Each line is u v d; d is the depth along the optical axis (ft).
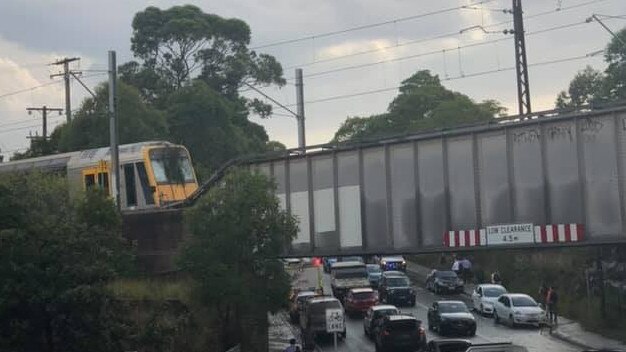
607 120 92.02
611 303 142.72
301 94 157.07
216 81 276.62
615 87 222.48
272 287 112.16
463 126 103.50
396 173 110.73
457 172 104.47
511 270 205.77
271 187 115.85
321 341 138.92
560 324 147.54
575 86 297.94
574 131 94.43
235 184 113.60
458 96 308.60
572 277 174.50
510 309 148.36
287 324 167.43
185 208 123.13
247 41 283.18
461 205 104.01
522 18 159.02
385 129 326.44
